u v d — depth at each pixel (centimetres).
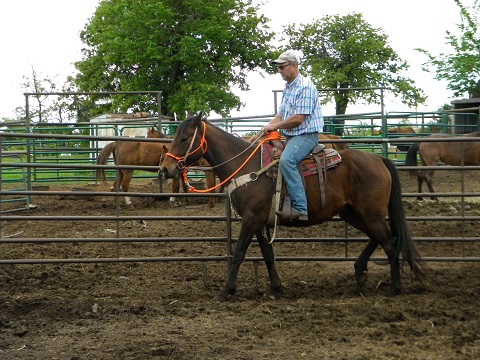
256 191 725
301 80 719
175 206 1523
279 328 615
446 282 798
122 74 3644
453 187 1705
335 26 3616
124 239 794
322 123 723
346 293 758
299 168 724
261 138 754
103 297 731
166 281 815
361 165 738
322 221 744
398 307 678
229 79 3609
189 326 625
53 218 777
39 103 4228
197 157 736
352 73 3512
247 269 881
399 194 750
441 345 555
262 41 3622
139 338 586
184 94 3281
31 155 1648
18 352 551
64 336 596
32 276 825
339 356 527
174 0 3388
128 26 3372
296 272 866
